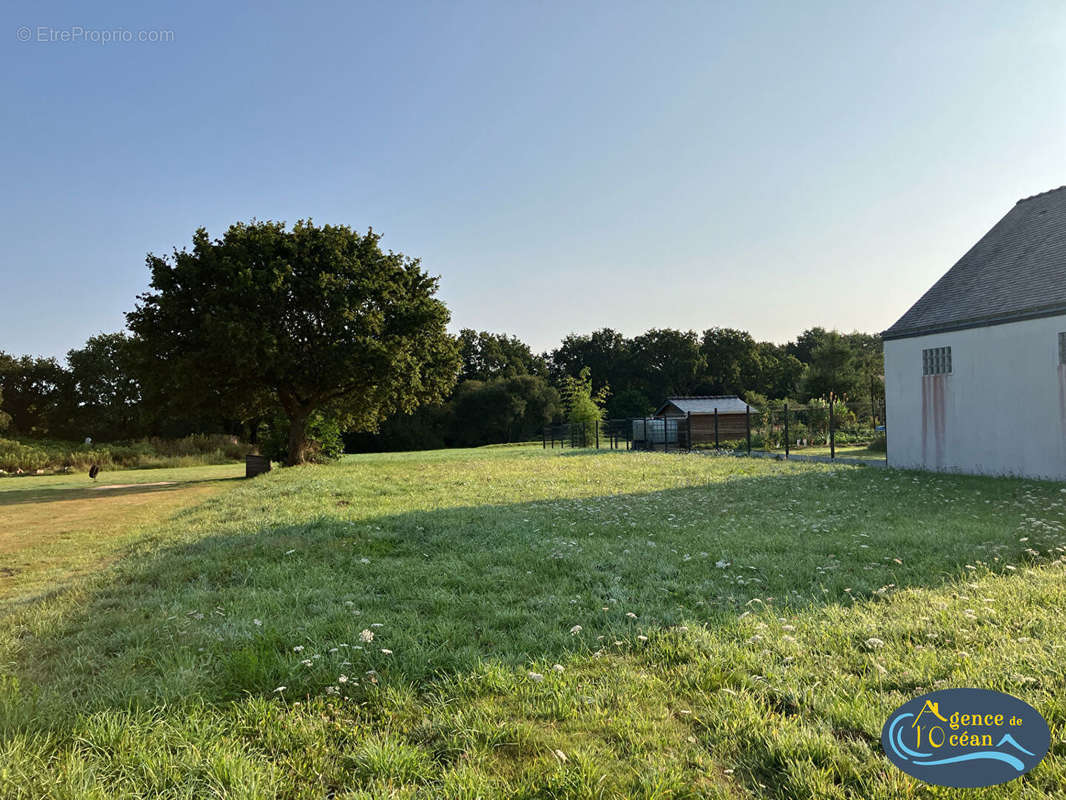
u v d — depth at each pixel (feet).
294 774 8.76
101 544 29.60
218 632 14.21
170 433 211.82
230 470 105.50
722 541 23.63
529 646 13.26
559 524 28.84
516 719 10.11
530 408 252.62
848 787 8.08
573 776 8.31
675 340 287.48
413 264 100.53
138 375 80.89
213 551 23.98
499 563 21.25
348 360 82.17
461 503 38.22
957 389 54.85
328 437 102.89
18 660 13.24
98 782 8.32
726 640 13.15
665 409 124.98
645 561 20.76
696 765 8.78
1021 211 61.72
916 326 58.39
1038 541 22.13
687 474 56.24
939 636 12.96
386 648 13.07
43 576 22.88
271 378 85.40
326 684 11.54
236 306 77.92
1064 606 14.69
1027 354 48.91
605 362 297.53
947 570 18.71
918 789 7.95
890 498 36.11
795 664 11.81
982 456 52.49
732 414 114.73
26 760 8.66
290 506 38.09
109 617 15.85
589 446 138.62
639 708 10.40
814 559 20.35
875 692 10.62
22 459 120.88
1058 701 9.84
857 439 108.88
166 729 9.74
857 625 13.78
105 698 10.84
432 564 21.15
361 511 34.78
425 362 97.09
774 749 8.88
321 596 17.46
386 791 8.09
